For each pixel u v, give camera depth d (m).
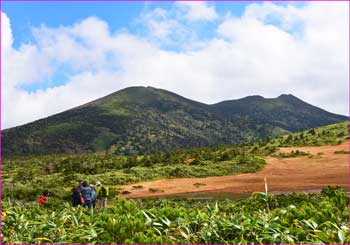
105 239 5.79
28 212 7.75
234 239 5.76
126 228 5.89
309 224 5.83
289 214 6.45
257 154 65.62
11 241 6.20
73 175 47.34
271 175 45.12
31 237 6.41
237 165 52.66
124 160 70.12
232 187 36.56
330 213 6.31
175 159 61.41
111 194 32.84
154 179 45.84
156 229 5.88
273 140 84.94
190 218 6.35
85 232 6.04
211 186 38.47
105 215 6.53
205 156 62.69
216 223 6.15
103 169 57.25
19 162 88.06
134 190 37.59
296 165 52.09
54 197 29.22
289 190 31.64
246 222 6.02
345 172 42.16
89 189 18.47
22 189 31.22
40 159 96.62
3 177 52.19
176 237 6.07
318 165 50.28
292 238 5.69
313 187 32.84
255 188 34.53
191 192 34.84
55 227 6.61
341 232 5.46
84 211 7.78
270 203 8.51
